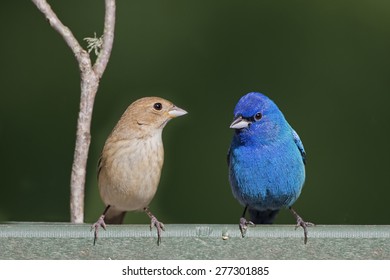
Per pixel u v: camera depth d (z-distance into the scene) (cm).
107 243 902
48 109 1448
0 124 1434
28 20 1471
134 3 1477
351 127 1449
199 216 1419
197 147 1442
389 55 1466
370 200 1427
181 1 1485
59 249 900
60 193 1414
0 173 1416
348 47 1468
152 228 903
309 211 1422
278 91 1461
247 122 1039
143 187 1012
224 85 1461
